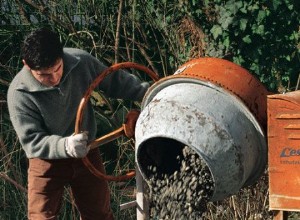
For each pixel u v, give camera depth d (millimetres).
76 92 2893
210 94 2678
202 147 2568
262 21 4414
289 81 4465
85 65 2928
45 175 2910
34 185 2939
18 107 2809
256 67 4504
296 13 4430
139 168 2762
